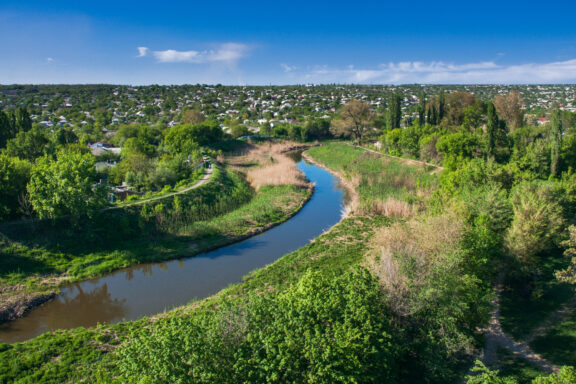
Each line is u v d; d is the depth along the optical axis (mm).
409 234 25016
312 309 15430
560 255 26641
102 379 15477
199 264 31094
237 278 28625
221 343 13516
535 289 22781
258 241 36188
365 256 28000
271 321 14852
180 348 13141
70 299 25609
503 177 35875
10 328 22062
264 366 13117
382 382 15133
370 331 14695
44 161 34812
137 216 35719
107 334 20484
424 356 16891
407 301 17281
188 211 39969
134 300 25469
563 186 31781
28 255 28609
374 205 41938
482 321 18812
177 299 25609
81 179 31984
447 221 22422
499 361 17484
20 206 32094
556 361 17000
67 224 32281
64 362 17750
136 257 31172
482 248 22078
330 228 38469
